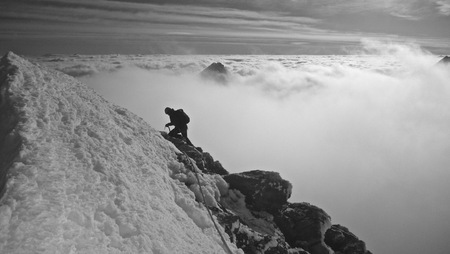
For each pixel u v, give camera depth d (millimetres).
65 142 8922
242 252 9258
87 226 6578
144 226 7414
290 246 11609
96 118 10922
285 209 12781
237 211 11789
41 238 5680
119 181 8305
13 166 7254
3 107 9812
